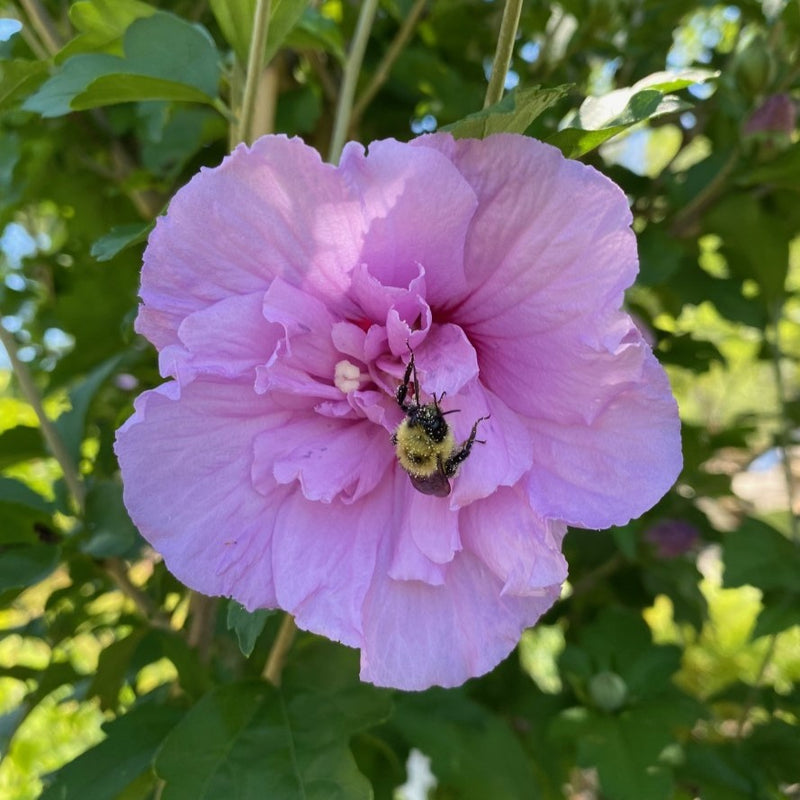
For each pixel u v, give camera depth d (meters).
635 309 0.29
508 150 0.12
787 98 0.22
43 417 0.20
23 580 0.18
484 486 0.13
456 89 0.26
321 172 0.12
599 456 0.13
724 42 0.31
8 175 0.28
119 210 0.31
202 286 0.12
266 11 0.16
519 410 0.14
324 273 0.13
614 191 0.12
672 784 0.20
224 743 0.16
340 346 0.13
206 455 0.13
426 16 0.29
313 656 0.19
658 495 0.13
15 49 0.27
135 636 0.21
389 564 0.14
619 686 0.22
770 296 0.27
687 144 0.27
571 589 0.29
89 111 0.28
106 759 0.18
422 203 0.12
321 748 0.16
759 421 0.32
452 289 0.13
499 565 0.13
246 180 0.12
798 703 0.26
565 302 0.12
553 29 0.28
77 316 0.27
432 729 0.22
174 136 0.25
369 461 0.14
